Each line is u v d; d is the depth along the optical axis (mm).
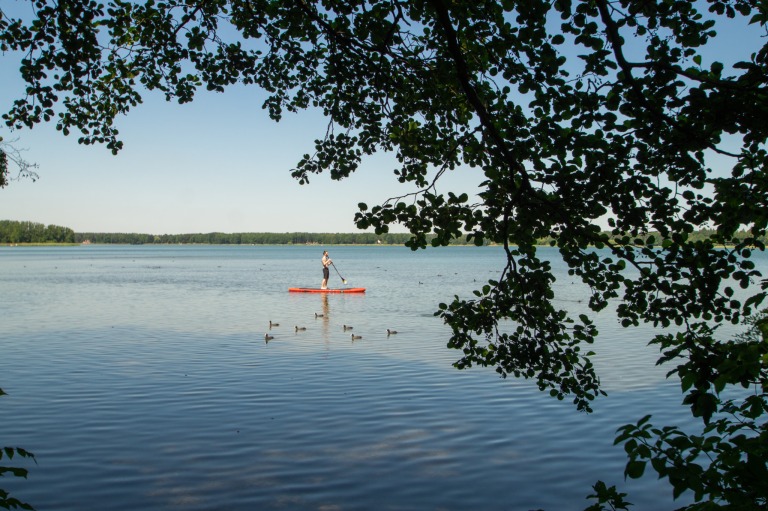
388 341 18562
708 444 2918
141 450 8844
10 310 27281
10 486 7621
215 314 26062
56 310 27391
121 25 5637
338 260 106000
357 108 5637
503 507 7152
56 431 9656
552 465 8391
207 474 8031
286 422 10188
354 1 4688
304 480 7867
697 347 3604
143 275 58500
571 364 4703
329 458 8594
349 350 16953
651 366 14469
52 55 4762
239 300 32938
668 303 4020
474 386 12562
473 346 4855
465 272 63969
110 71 5887
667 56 3572
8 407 10945
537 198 4000
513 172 4004
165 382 12906
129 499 7289
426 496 7441
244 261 101812
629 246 3998
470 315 4742
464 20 4113
